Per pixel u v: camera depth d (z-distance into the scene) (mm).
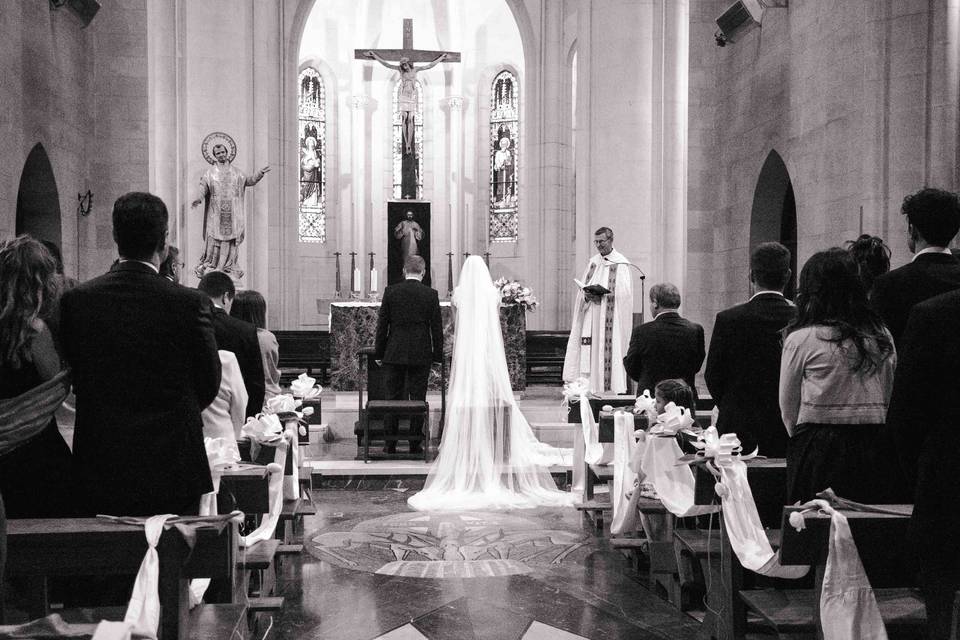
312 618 5391
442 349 10750
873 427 3885
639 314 13969
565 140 24547
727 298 15414
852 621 3221
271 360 7406
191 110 16547
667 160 14906
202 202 15812
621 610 5512
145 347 3588
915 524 3141
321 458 11031
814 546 3391
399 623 5285
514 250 27359
